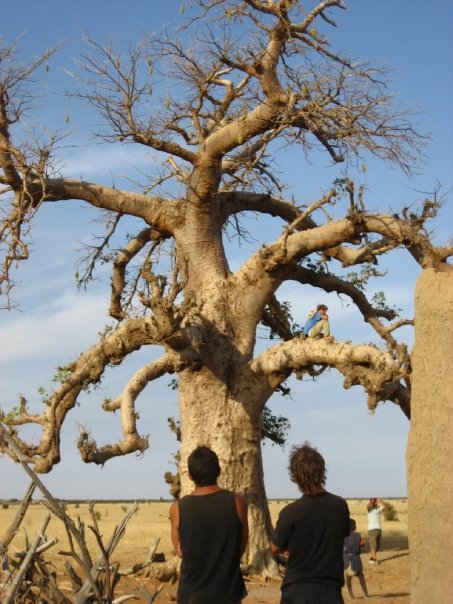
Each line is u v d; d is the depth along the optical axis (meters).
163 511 75.81
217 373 17.64
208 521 5.10
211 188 17.67
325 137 17.19
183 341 16.31
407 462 5.16
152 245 19.98
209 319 17.75
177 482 17.81
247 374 17.64
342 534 5.28
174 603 13.66
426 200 16.09
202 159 17.34
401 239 16.09
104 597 6.96
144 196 18.23
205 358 17.61
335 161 17.48
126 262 20.19
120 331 17.45
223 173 19.09
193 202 17.89
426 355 5.18
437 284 5.24
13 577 7.00
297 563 5.21
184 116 17.92
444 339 5.09
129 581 16.22
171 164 17.59
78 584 7.16
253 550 17.12
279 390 22.11
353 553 14.49
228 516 5.12
